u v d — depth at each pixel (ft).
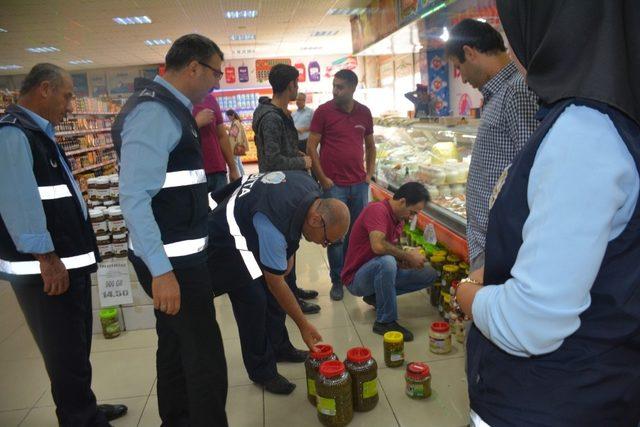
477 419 2.83
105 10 27.07
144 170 5.20
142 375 9.03
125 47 39.19
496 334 2.34
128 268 10.68
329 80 52.60
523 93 5.88
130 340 10.54
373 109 30.96
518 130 5.96
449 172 12.67
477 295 2.52
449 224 11.12
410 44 23.53
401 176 14.71
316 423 7.29
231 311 11.82
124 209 5.22
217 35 37.29
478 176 6.72
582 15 2.23
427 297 11.96
